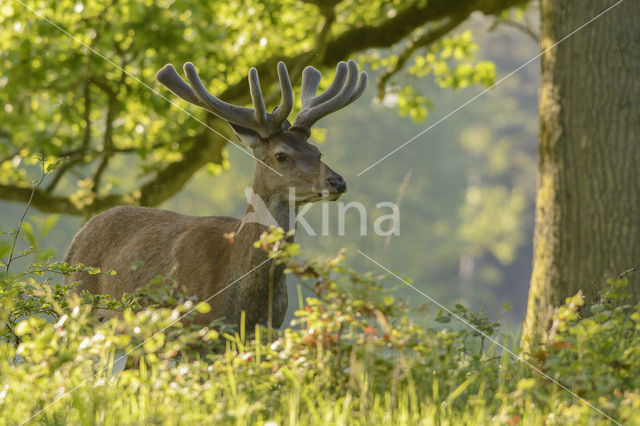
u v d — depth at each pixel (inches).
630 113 373.7
